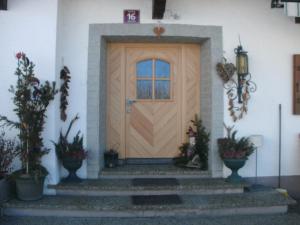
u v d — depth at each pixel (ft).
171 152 20.20
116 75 19.90
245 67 18.28
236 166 17.48
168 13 18.42
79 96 18.20
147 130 20.12
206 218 15.53
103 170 18.61
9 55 16.78
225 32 18.63
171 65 20.07
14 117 16.78
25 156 15.70
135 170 18.58
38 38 16.83
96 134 18.17
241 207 15.89
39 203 15.57
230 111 18.63
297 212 16.43
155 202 15.88
